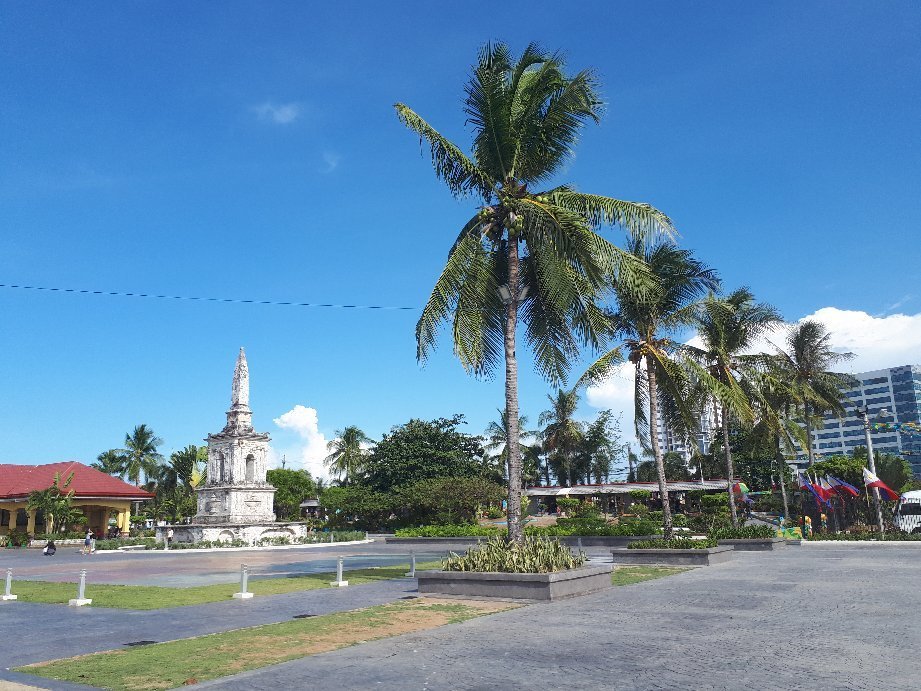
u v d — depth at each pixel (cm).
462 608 1359
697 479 8038
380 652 945
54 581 2309
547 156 1908
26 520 6191
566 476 8206
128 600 1695
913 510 3784
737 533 2994
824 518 3712
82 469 6059
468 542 4559
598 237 1745
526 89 1869
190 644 1070
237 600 1645
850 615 1145
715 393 2455
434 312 1758
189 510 7244
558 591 1434
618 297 2502
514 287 1839
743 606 1283
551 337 2052
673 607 1295
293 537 5041
